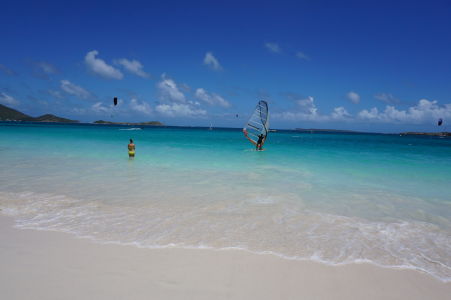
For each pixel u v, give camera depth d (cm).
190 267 404
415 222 618
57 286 349
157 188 851
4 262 402
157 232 523
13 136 3241
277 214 641
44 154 1598
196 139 3738
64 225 546
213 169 1225
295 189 885
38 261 407
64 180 932
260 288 362
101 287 350
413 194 860
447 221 629
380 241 515
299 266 419
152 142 2928
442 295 363
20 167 1159
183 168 1228
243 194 805
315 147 2845
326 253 462
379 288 374
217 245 477
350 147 3012
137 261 416
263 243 490
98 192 790
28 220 568
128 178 986
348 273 405
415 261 446
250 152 2062
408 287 378
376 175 1180
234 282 373
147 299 331
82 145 2239
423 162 1675
